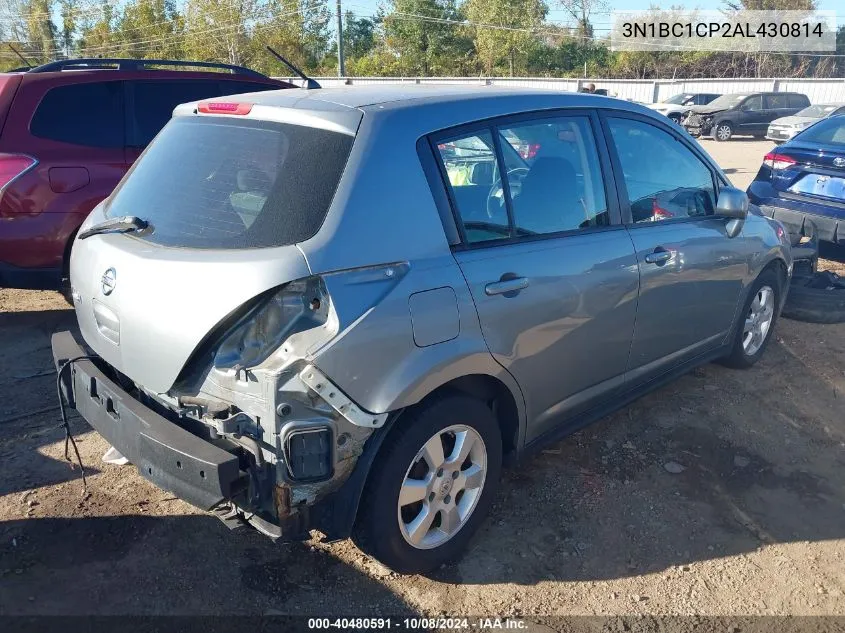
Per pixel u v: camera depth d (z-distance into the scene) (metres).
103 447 3.96
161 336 2.55
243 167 2.79
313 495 2.56
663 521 3.45
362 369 2.51
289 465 2.44
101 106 5.71
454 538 3.07
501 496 3.59
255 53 43.62
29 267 5.35
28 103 5.40
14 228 5.24
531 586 3.00
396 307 2.59
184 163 3.00
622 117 3.83
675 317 4.04
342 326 2.45
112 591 2.90
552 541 3.28
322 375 2.42
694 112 25.64
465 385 3.07
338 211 2.55
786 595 3.00
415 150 2.82
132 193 3.13
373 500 2.71
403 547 2.87
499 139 3.15
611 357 3.67
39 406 4.39
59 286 5.51
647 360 3.96
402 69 47.19
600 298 3.45
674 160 4.13
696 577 3.09
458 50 46.81
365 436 2.59
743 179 14.82
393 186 2.71
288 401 2.40
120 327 2.71
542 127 3.37
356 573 3.04
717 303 4.39
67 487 3.57
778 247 4.89
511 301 3.01
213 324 2.43
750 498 3.66
